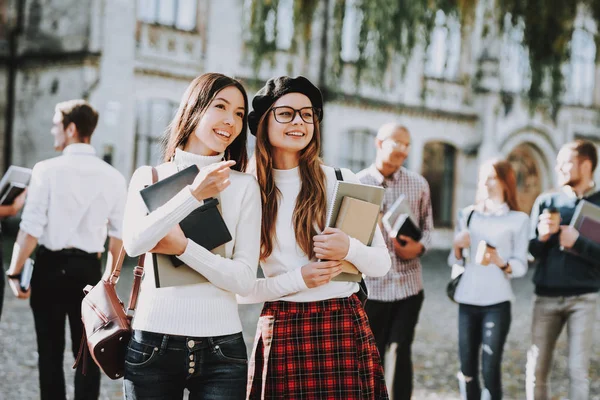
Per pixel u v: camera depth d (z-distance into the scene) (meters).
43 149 14.95
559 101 11.79
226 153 2.55
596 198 3.89
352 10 14.05
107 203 3.55
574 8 10.32
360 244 2.49
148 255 2.28
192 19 15.41
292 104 2.54
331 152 17.67
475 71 19.48
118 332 2.35
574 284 3.80
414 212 4.13
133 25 14.66
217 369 2.25
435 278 12.86
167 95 15.21
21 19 15.06
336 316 2.55
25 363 5.21
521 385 5.33
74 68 14.44
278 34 13.41
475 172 19.86
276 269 2.57
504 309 3.90
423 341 6.89
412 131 18.91
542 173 21.03
